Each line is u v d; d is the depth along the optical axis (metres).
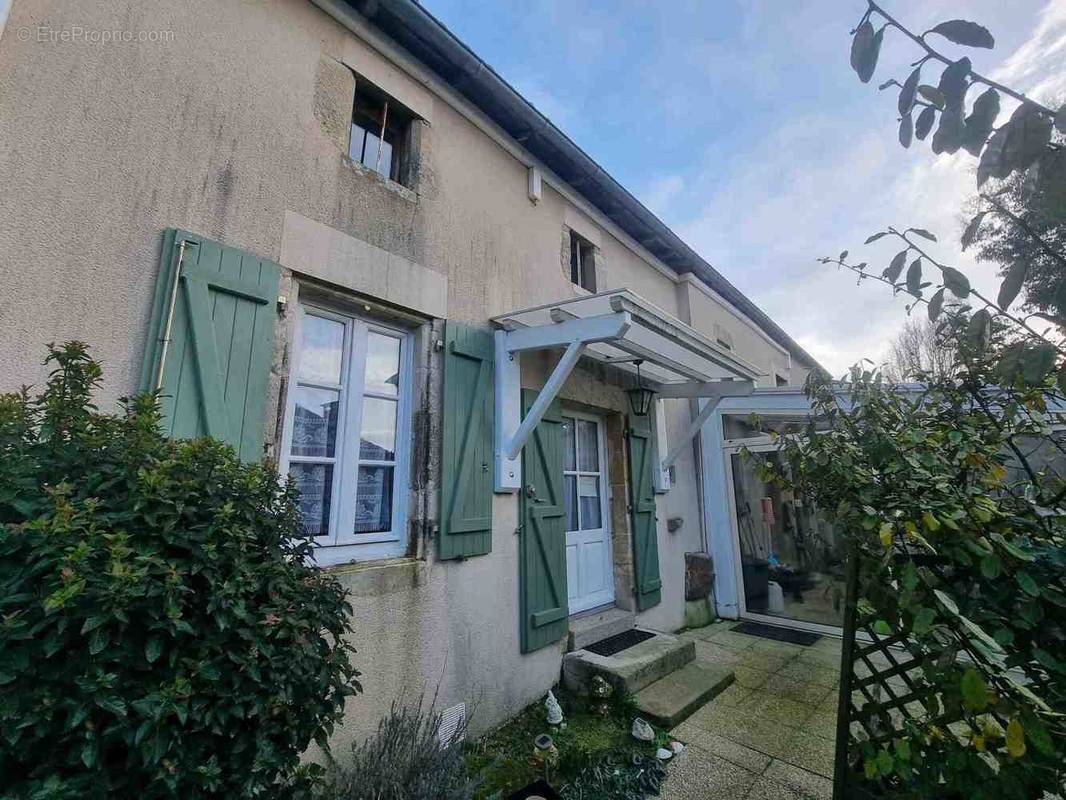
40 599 1.19
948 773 1.74
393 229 3.30
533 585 3.79
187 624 1.31
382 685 2.77
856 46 1.04
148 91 2.34
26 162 1.98
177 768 1.28
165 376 2.18
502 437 3.75
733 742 3.19
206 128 2.51
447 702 3.08
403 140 3.65
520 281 4.27
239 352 2.45
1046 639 1.68
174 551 1.44
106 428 1.51
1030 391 1.97
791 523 6.55
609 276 5.58
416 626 2.99
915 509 1.93
